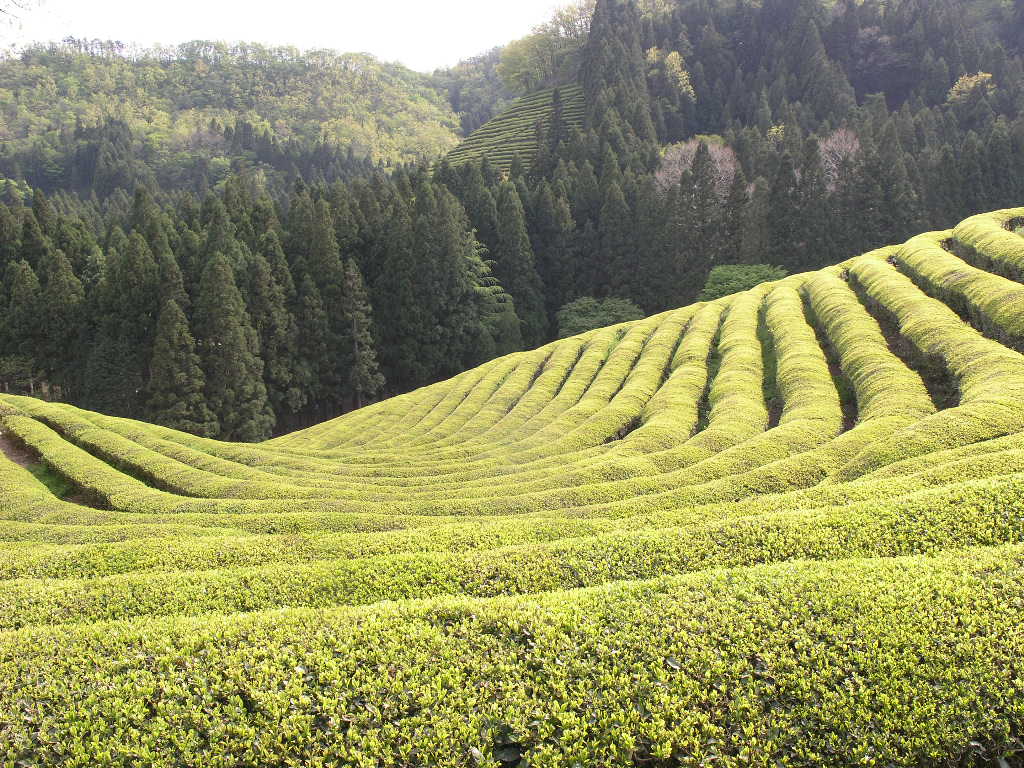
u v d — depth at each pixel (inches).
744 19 5477.4
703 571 432.1
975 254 1562.5
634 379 1604.3
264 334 2493.8
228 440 2300.7
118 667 376.8
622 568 514.0
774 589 394.0
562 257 3393.2
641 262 3265.3
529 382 1978.3
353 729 320.5
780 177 3048.7
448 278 2871.6
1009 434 743.1
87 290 2578.7
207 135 6761.8
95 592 539.2
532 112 5246.1
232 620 415.2
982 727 292.5
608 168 3526.1
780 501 636.7
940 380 1091.9
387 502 943.0
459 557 549.6
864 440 864.9
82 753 317.1
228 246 2472.9
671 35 5423.2
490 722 320.8
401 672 352.8
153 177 5418.3
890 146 3218.5
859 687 315.6
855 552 490.3
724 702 319.9
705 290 2785.4
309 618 410.9
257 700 341.4
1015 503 499.2
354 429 1925.4
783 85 4633.4
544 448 1259.2
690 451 1039.0
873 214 2970.0
